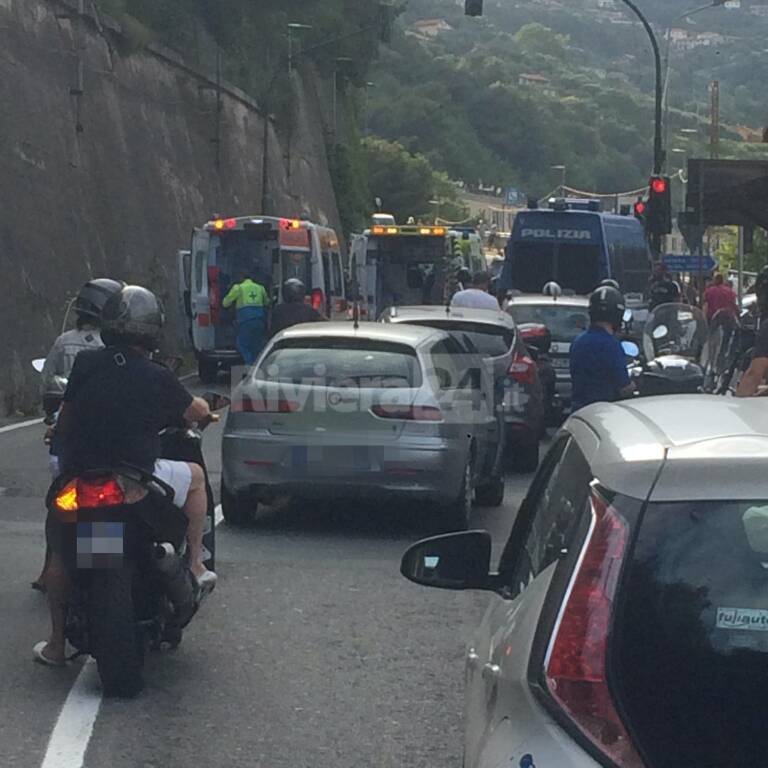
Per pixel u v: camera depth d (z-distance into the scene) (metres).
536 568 4.07
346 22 69.12
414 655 8.25
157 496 7.04
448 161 133.38
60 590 7.49
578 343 11.35
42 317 28.77
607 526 3.31
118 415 7.09
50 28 34.31
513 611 3.94
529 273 30.81
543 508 4.38
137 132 40.50
